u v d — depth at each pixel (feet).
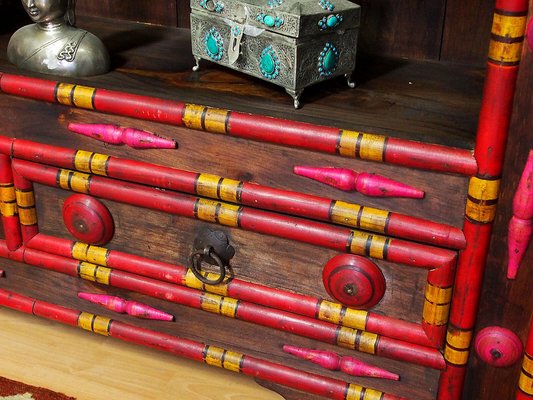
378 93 4.31
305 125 3.90
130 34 5.29
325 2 4.06
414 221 3.88
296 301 4.35
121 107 4.25
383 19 4.93
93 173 4.53
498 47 3.37
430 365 4.18
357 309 4.26
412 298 4.11
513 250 3.76
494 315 4.00
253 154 4.11
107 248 4.78
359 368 4.37
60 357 5.10
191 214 4.36
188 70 4.62
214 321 4.69
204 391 4.88
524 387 4.03
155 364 5.08
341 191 4.00
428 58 4.92
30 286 5.18
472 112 4.04
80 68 4.44
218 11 4.30
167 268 4.63
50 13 4.40
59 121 4.51
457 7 4.70
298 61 4.00
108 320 5.00
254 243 4.34
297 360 4.56
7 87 4.50
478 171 3.63
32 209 4.86
